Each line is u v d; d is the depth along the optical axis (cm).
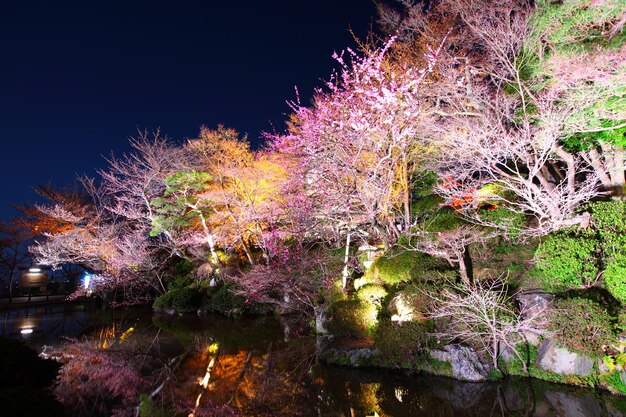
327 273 1378
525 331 806
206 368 1012
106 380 925
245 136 2178
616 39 778
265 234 1675
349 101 1288
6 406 505
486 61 1148
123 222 2280
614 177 977
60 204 2362
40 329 1606
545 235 904
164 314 1984
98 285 2161
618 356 679
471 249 989
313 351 1093
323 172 1298
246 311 1811
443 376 816
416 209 1452
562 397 684
